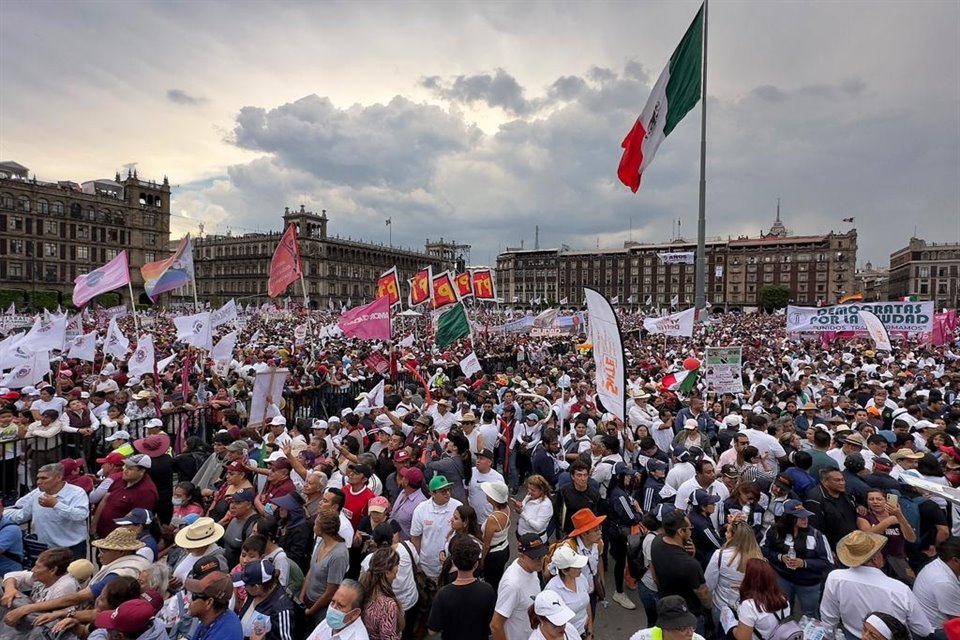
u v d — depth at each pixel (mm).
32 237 89125
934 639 4297
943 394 12664
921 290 130875
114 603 3703
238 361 18812
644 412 10297
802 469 6523
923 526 5766
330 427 8688
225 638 3717
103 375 14820
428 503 5633
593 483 6559
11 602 4160
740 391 12336
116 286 16594
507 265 155000
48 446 8414
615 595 6465
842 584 4207
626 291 137625
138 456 5875
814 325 20438
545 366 17750
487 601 4238
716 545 5461
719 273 118438
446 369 19688
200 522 4816
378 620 4160
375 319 15062
